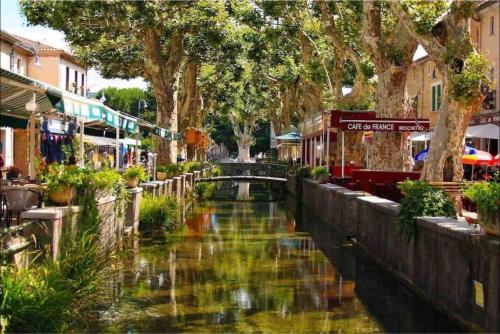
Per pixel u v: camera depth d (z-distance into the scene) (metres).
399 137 20.52
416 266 11.34
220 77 46.41
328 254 16.20
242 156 81.75
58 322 8.27
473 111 13.45
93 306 9.88
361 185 20.12
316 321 9.71
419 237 11.16
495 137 20.38
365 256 15.88
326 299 11.15
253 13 31.81
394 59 19.73
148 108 66.81
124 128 18.88
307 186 30.92
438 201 11.30
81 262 9.77
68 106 11.34
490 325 7.86
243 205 32.97
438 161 13.61
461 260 8.98
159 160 28.47
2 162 17.92
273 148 81.44
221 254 16.00
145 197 20.30
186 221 24.27
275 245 17.80
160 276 12.99
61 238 10.28
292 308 10.49
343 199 20.03
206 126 67.31
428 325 9.32
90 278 9.70
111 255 11.70
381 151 20.56
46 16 21.00
